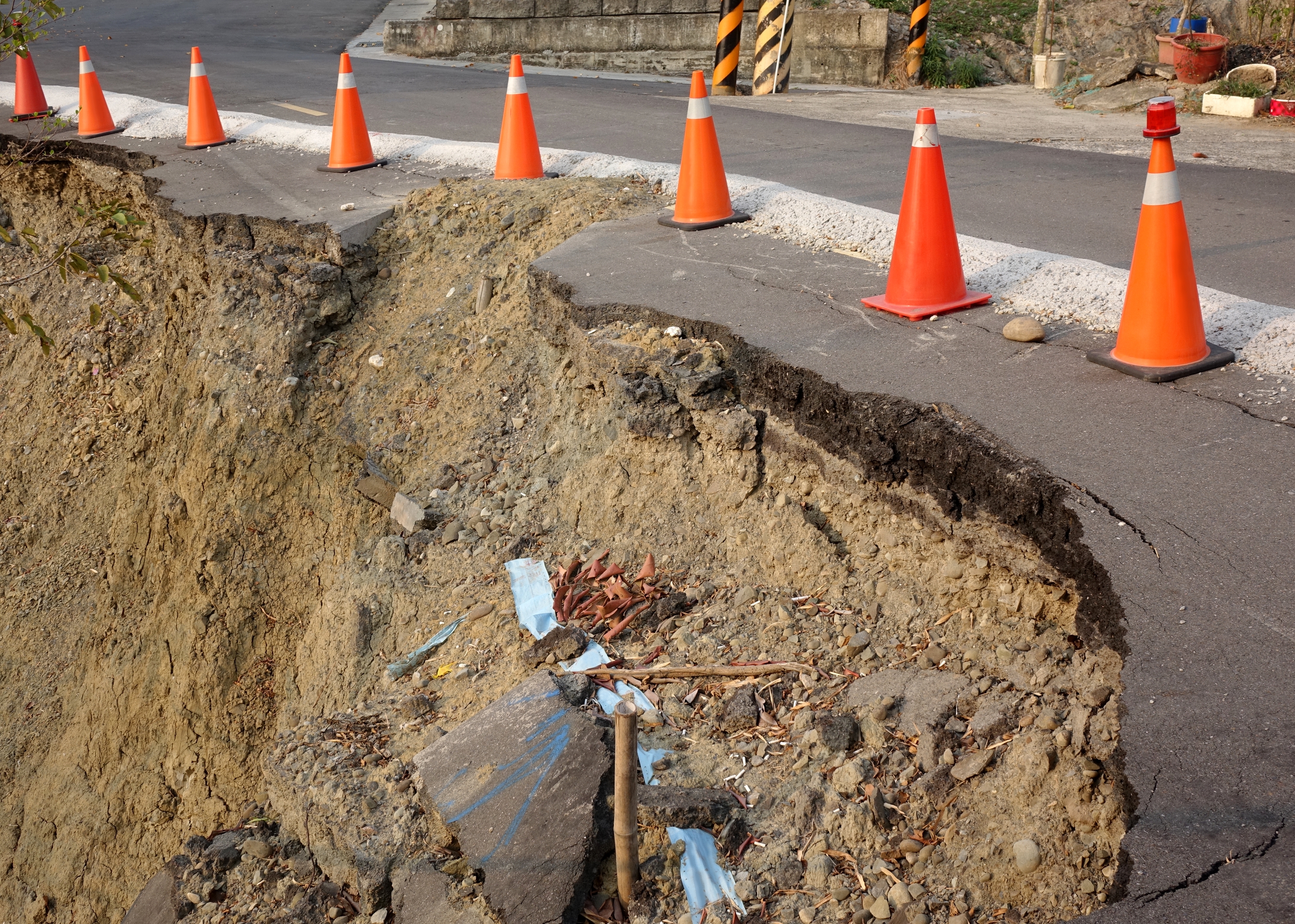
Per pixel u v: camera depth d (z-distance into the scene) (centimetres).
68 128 1080
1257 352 433
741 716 358
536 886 316
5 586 789
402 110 1171
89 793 625
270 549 614
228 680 586
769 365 457
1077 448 372
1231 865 231
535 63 1767
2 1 636
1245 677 276
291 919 369
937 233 499
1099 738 286
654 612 425
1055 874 275
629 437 489
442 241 714
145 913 418
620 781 295
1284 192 733
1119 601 309
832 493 428
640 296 548
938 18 1662
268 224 740
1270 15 1348
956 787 309
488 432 577
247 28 2184
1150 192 419
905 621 383
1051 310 498
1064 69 1407
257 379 661
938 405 407
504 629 446
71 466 841
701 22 1639
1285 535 319
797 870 304
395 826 362
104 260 926
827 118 1152
